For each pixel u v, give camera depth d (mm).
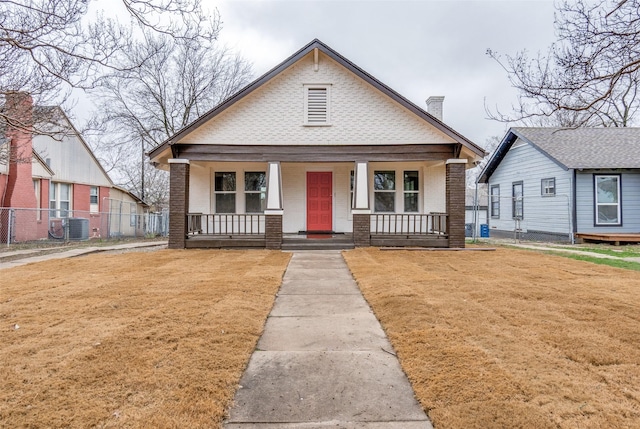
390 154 11453
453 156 11422
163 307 4590
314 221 13094
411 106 11289
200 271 7320
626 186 14883
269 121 11570
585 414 2258
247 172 13156
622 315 4285
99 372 2787
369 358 3260
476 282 6141
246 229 12531
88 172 20828
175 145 11320
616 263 8922
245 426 2260
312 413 2406
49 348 3254
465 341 3465
